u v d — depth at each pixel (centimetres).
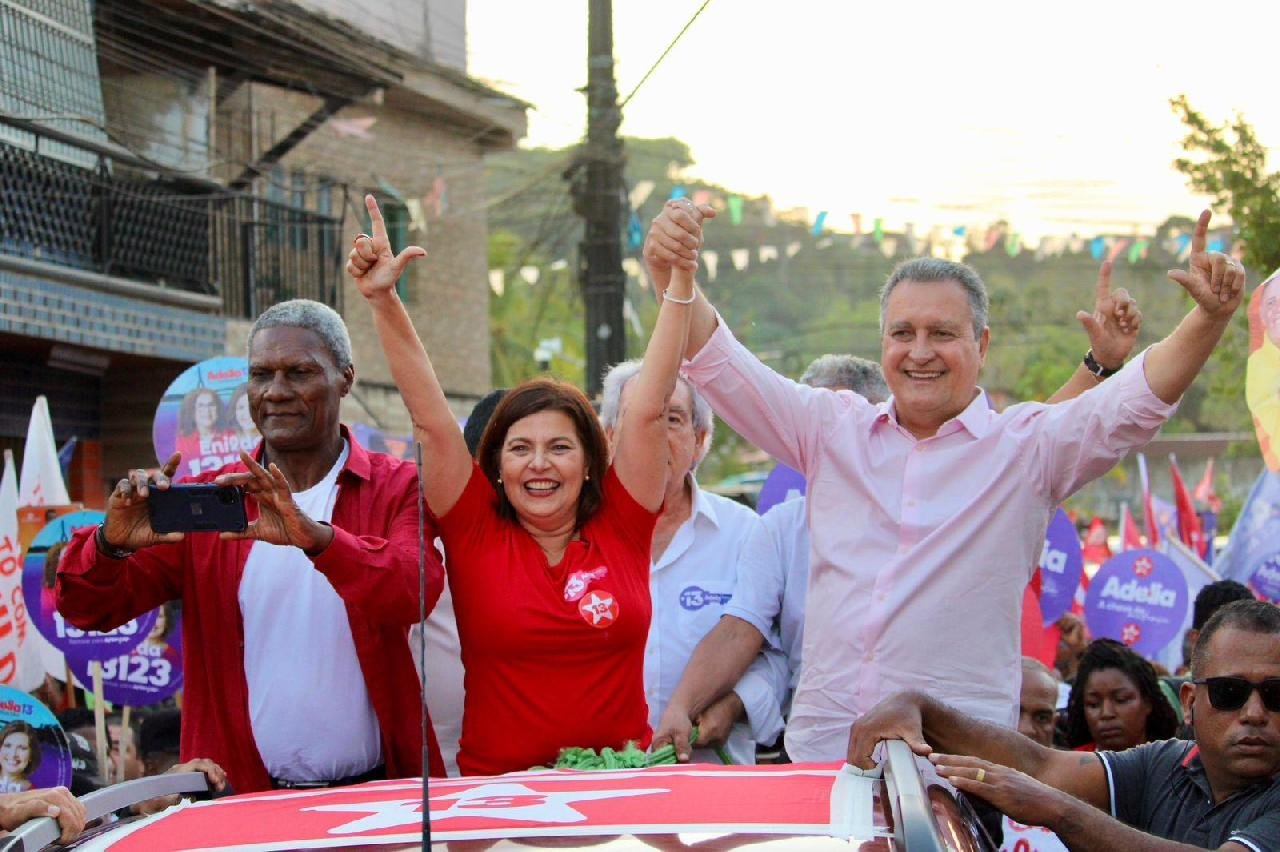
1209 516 1622
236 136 1532
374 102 1550
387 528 440
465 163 1828
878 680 428
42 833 286
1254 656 366
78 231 1264
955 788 326
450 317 1978
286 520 381
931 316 431
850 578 436
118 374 1402
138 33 1353
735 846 258
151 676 633
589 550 424
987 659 427
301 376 438
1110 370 509
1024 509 429
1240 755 367
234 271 1490
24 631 691
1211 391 2194
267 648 433
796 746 448
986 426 435
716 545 542
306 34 1423
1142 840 324
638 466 429
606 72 1309
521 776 331
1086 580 1127
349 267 411
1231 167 1798
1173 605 942
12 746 568
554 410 424
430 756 439
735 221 1285
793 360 2906
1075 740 621
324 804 305
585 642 413
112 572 397
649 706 526
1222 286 397
